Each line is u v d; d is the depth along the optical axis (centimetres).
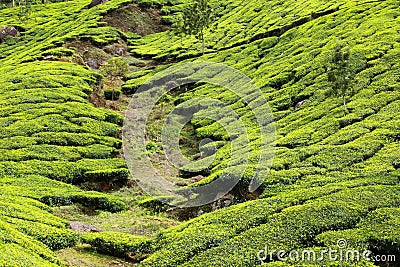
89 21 9250
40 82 5588
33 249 2011
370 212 2194
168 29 9981
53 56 6969
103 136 4497
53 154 3847
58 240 2325
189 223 2636
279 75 5531
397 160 2841
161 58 7975
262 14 8900
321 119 4022
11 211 2491
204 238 2288
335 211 2236
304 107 4544
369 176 2716
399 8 6284
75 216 2950
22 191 3038
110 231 2714
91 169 3728
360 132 3450
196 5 7881
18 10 11419
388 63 4600
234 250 2098
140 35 9569
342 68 3934
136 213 3155
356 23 6219
